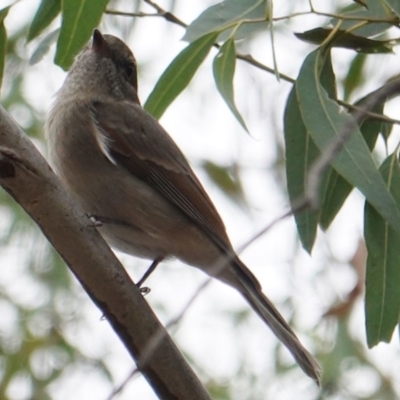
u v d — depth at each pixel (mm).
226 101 9703
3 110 8141
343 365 14211
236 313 15203
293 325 14680
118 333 8852
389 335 9789
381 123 10453
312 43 10109
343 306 14586
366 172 8719
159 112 10391
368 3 10000
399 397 14312
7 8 10672
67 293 15234
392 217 8625
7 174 8148
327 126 9031
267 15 9727
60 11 10891
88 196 10664
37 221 8438
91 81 11297
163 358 8789
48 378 14984
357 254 14664
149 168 10867
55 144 10789
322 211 10195
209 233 10766
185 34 10086
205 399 8930
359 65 13109
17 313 15188
